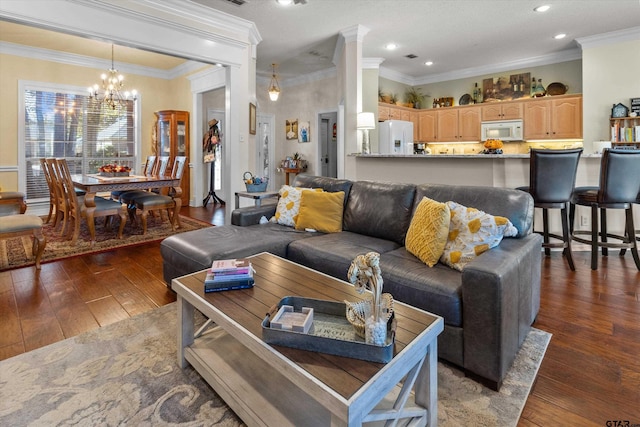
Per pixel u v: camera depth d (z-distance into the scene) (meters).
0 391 1.56
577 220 4.08
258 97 7.63
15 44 5.38
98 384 1.61
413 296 1.79
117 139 6.64
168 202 4.73
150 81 6.92
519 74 6.55
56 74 5.87
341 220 2.97
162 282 2.89
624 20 4.59
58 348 1.91
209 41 4.36
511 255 1.75
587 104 5.27
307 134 7.51
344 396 0.96
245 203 4.91
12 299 2.54
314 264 2.35
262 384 1.49
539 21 4.61
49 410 1.45
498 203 2.18
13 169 5.57
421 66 6.88
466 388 1.59
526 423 1.38
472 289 1.59
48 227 4.88
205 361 1.64
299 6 4.11
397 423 1.27
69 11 3.26
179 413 1.44
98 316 2.29
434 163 4.14
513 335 1.68
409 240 2.26
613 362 1.77
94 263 3.36
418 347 1.21
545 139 6.15
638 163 3.05
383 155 4.38
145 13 3.75
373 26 4.73
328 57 6.10
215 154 7.24
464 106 7.04
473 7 4.19
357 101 4.86
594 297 2.57
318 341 1.15
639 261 3.15
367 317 1.25
